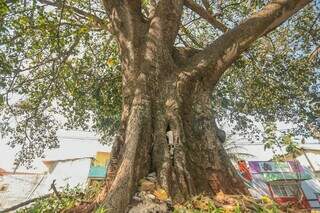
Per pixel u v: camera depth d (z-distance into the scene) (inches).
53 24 251.1
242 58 338.3
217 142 160.7
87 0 319.6
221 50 185.6
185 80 176.6
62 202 168.2
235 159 625.3
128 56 192.1
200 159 152.6
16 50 276.2
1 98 288.4
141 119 152.9
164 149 147.3
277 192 618.5
